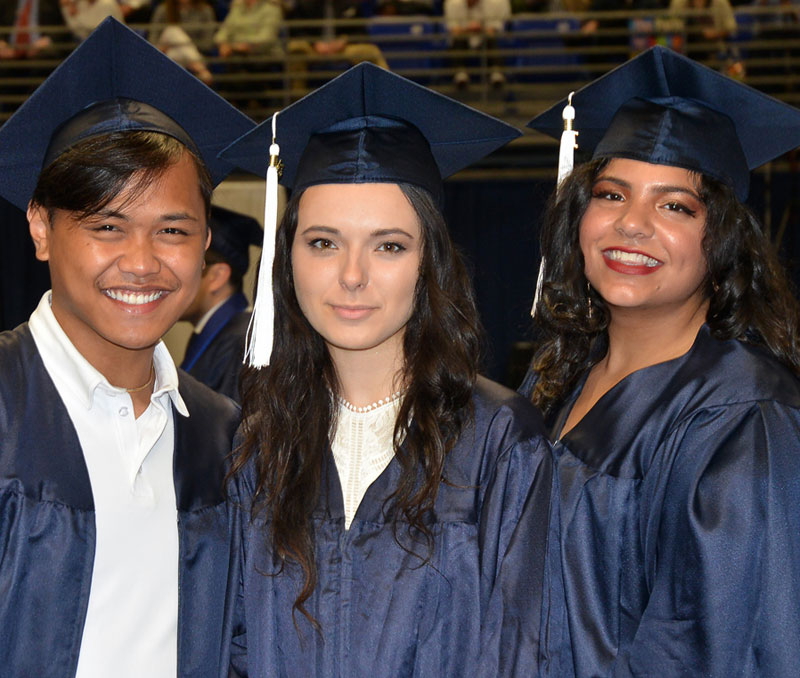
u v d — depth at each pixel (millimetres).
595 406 2523
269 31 8859
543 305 2713
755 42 8578
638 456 2404
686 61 2496
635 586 2367
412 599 2211
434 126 2432
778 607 2207
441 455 2271
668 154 2461
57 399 2215
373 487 2307
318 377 2436
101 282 2160
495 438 2311
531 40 9172
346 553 2264
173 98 2387
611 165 2516
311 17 9000
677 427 2361
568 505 2422
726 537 2213
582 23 8961
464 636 2232
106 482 2213
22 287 8992
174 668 2248
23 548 2109
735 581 2207
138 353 2285
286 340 2428
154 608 2234
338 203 2271
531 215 9117
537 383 2811
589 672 2334
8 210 8969
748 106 2551
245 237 5039
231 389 4844
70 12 8859
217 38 8906
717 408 2340
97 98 2338
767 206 8406
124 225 2158
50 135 2350
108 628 2164
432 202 2328
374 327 2246
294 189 2387
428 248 2312
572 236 2633
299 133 2436
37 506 2129
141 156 2176
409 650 2213
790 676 2201
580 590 2377
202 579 2320
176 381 2377
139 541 2230
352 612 2232
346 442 2383
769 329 2467
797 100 8539
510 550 2230
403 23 8836
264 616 2309
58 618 2117
